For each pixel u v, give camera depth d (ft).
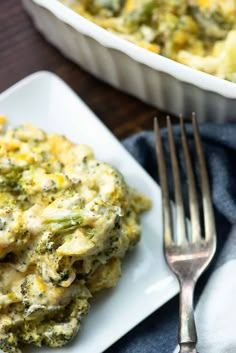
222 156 1.20
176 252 1.11
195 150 1.22
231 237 1.14
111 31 1.28
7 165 1.09
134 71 1.22
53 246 1.01
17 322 1.02
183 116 1.28
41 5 1.21
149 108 1.30
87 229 1.02
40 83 1.25
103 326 1.07
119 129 1.30
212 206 1.17
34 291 1.02
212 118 1.24
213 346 1.07
